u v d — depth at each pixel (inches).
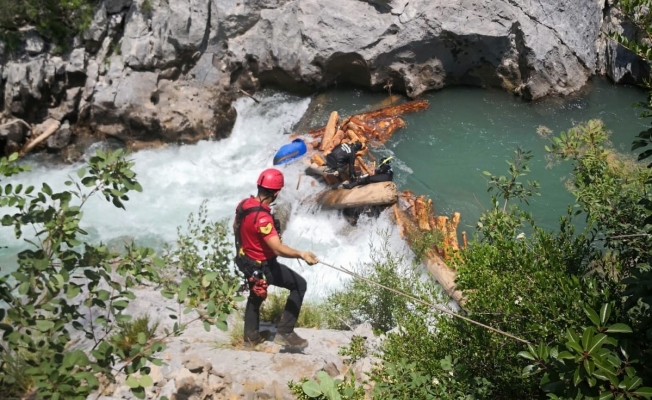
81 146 454.0
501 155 440.8
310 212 389.4
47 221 147.7
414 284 266.4
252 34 498.0
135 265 157.2
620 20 528.7
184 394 183.9
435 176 419.5
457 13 487.2
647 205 154.3
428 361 172.1
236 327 231.0
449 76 516.7
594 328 120.3
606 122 474.9
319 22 492.7
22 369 183.0
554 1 501.7
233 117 483.2
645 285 135.7
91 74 462.0
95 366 141.3
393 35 493.0
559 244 186.2
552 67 503.8
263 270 204.7
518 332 158.1
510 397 162.4
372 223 373.7
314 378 200.2
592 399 121.6
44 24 458.9
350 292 261.3
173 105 469.7
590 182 210.8
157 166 437.4
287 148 420.8
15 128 443.2
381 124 466.9
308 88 507.8
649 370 126.9
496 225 205.0
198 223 382.3
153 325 229.6
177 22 471.5
